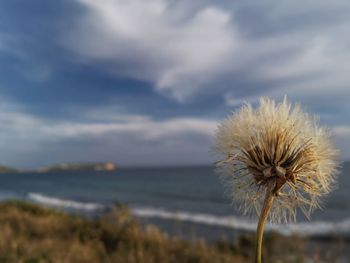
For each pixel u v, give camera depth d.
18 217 13.99
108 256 9.51
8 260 7.88
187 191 61.94
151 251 10.11
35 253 8.62
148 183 91.06
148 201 46.19
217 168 1.71
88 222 13.17
